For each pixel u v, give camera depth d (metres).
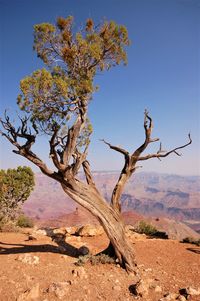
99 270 12.02
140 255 14.72
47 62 12.97
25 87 11.09
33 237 17.78
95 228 20.03
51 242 16.98
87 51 12.13
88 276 11.34
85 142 13.43
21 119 11.69
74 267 12.25
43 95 11.36
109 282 10.95
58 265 12.42
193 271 12.53
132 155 13.16
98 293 10.06
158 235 23.17
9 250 14.85
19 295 9.41
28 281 10.61
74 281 10.67
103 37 12.70
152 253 15.20
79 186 12.48
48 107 11.69
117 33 12.67
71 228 20.86
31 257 12.89
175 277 11.86
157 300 9.73
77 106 12.15
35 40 12.70
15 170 27.78
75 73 12.53
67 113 12.01
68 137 12.04
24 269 11.75
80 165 12.21
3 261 12.77
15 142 11.77
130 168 13.23
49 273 11.45
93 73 12.91
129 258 12.41
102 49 12.80
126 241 12.72
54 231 20.52
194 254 15.23
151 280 11.34
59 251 14.70
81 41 12.02
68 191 12.44
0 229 21.09
